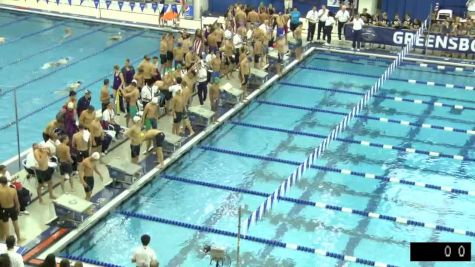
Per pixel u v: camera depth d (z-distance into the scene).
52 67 23.08
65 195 14.10
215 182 16.23
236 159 17.41
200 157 17.47
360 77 23.45
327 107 20.84
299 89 22.23
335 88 22.39
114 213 14.70
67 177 15.34
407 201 15.50
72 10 29.70
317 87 22.44
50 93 20.81
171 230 14.15
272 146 18.19
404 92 22.23
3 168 13.20
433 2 27.66
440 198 15.67
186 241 13.75
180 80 18.59
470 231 14.27
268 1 29.75
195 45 22.33
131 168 15.49
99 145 16.09
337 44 26.20
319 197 15.59
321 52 25.70
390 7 28.39
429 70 24.27
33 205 14.43
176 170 16.75
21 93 20.73
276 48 23.77
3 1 30.52
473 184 16.38
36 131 18.19
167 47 22.16
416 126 19.64
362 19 25.77
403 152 18.02
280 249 13.48
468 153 18.03
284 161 17.36
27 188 14.93
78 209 13.65
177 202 15.28
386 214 14.89
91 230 14.01
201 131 18.58
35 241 13.13
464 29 24.77
